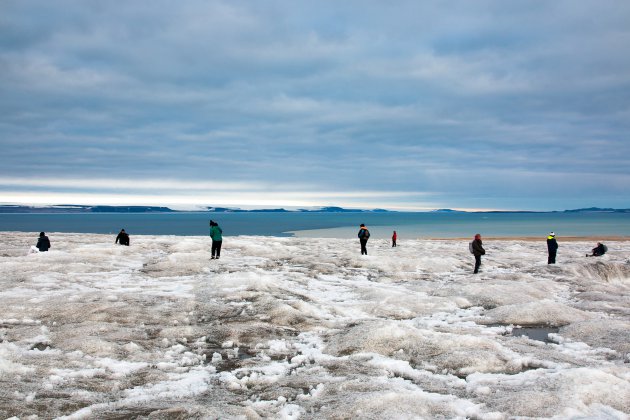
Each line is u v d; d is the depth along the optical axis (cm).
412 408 762
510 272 2709
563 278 2467
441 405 783
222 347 1173
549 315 1530
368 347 1136
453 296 1902
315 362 1060
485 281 2209
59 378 885
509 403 786
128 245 3572
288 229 13150
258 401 820
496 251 4000
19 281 1959
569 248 4388
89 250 3011
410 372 984
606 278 2709
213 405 785
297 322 1410
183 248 3503
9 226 16925
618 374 920
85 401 791
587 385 825
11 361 955
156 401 809
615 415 743
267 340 1233
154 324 1341
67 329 1230
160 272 2377
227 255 3184
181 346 1149
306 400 826
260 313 1488
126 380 909
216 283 1903
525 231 10725
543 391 821
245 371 993
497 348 1134
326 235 9662
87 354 1046
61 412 743
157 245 3738
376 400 780
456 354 1074
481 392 862
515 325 1465
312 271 2611
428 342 1155
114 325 1294
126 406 779
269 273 2427
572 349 1188
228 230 12812
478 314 1614
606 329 1312
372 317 1542
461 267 2959
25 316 1375
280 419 746
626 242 5647
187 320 1394
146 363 1016
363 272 2653
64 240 4188
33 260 2500
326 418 743
